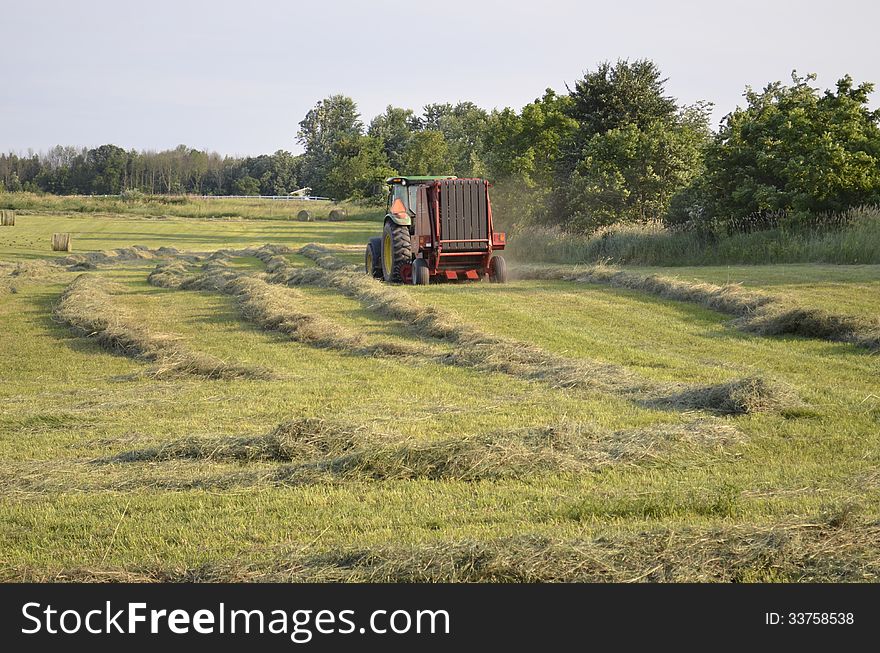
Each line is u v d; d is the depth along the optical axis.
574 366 23.20
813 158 52.31
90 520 13.12
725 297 33.41
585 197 70.75
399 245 44.91
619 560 10.89
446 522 12.73
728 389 19.17
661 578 10.52
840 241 48.25
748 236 53.06
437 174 159.25
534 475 14.73
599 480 14.52
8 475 15.33
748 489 13.76
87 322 33.38
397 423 18.34
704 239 55.97
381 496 13.94
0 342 31.31
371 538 12.09
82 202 154.62
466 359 25.20
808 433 16.80
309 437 16.67
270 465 15.80
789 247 49.06
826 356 24.41
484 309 35.22
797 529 11.46
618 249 58.28
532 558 10.84
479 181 44.12
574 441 16.11
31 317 37.66
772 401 18.61
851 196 53.44
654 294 38.22
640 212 72.25
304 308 37.19
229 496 14.06
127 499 14.06
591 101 87.12
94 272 58.91
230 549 11.97
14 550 12.12
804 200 52.56
